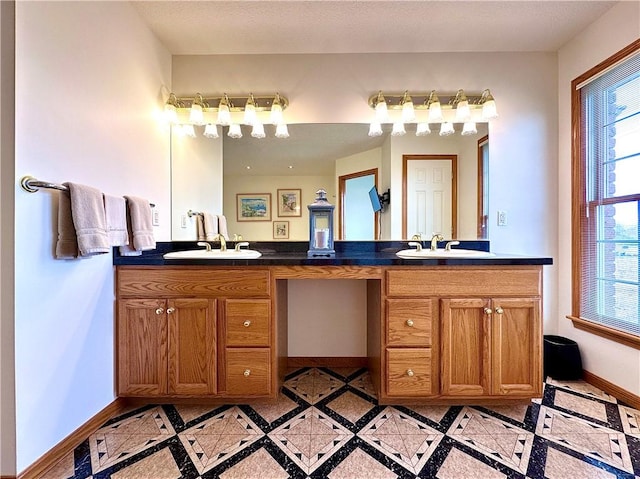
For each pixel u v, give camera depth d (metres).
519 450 1.25
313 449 1.27
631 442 1.29
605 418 1.46
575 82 1.89
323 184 2.14
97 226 1.24
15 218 1.03
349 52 2.04
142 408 1.57
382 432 1.37
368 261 1.50
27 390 1.08
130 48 1.63
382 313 1.53
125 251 1.55
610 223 1.71
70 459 1.21
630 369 1.58
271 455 1.23
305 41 1.92
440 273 1.50
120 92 1.55
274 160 2.11
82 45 1.30
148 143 1.80
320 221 1.85
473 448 1.27
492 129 2.04
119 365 1.52
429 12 1.67
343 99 2.06
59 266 1.20
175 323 1.52
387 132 2.08
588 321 1.81
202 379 1.53
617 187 1.67
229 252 1.87
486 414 1.50
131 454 1.24
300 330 2.13
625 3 1.58
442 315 1.50
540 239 2.04
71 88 1.24
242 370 1.53
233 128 2.07
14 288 1.04
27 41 1.06
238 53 2.05
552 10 1.66
